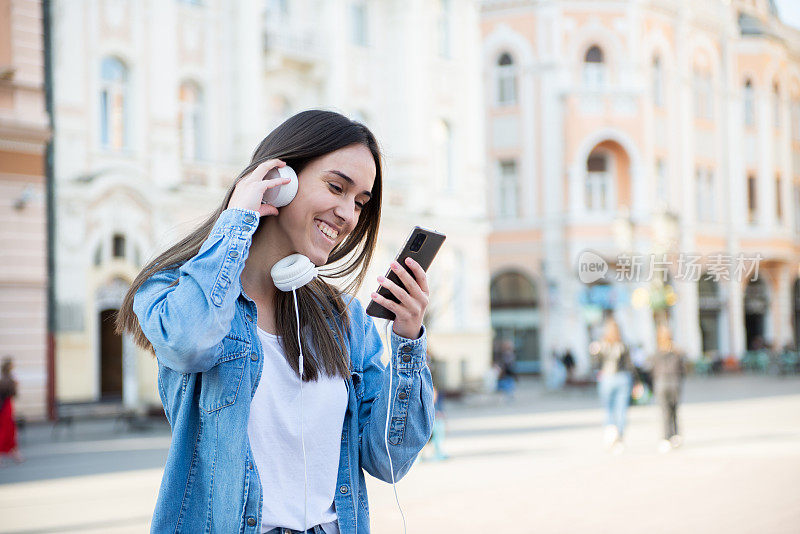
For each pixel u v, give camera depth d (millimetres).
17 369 23844
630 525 8273
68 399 24969
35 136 24125
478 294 37031
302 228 2656
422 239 2770
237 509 2488
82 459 16812
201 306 2412
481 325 37094
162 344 2412
